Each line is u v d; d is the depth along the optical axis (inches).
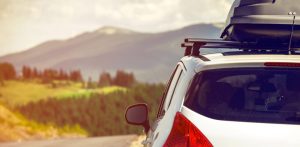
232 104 199.9
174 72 275.4
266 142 185.2
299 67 203.5
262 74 206.1
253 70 206.2
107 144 1616.6
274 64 203.2
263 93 205.2
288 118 190.4
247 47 239.5
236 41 236.8
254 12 230.1
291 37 230.8
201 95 201.9
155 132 228.7
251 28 232.2
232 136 187.8
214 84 204.7
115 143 1600.6
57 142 2362.2
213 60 210.5
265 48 238.5
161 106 292.2
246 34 235.1
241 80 206.1
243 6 235.0
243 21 230.2
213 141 188.5
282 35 231.0
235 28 236.1
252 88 204.8
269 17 227.3
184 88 208.8
